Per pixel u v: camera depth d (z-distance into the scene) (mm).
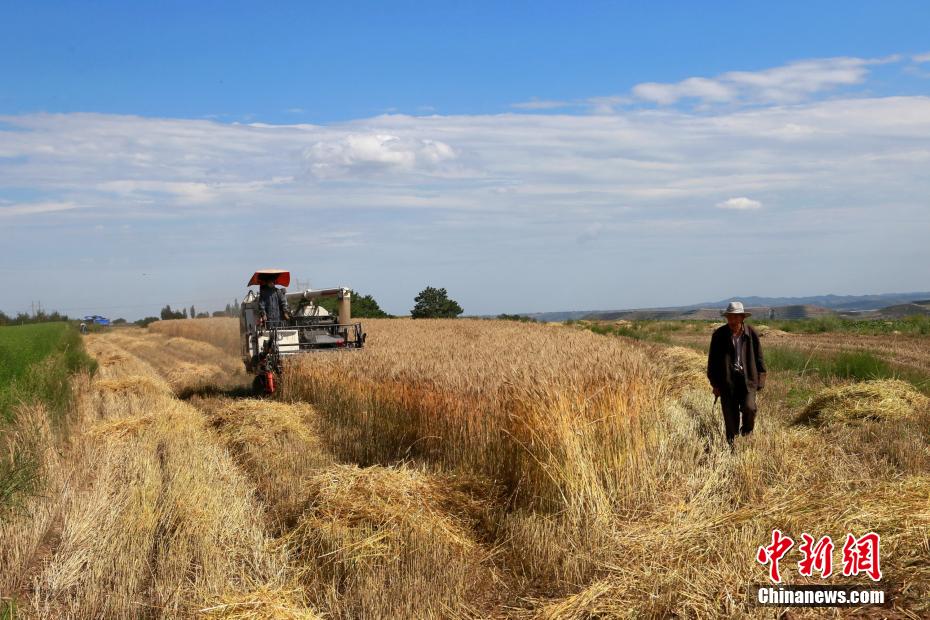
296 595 5855
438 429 10094
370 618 5469
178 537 6945
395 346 17109
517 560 6613
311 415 13352
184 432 12102
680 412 10359
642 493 7547
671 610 5086
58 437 11578
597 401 8062
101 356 32188
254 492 8938
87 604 5758
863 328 34844
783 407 12492
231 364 26766
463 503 7848
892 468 7973
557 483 7277
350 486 7766
